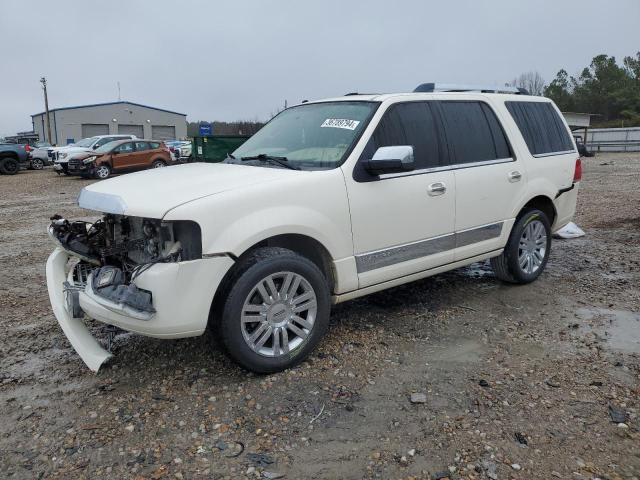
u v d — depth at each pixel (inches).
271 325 140.6
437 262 177.6
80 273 156.4
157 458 110.4
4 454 112.3
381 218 158.9
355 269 155.8
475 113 192.9
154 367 149.6
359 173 154.6
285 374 143.6
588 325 174.6
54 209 484.7
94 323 181.2
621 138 1569.9
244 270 134.0
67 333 146.9
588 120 1445.6
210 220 127.5
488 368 146.4
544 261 219.5
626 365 146.2
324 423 121.6
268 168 155.9
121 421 123.5
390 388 136.3
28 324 184.4
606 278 224.8
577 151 233.5
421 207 168.4
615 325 174.1
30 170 1143.0
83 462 109.4
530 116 215.0
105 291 132.7
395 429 119.0
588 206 422.6
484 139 192.4
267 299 138.6
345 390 135.6
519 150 202.5
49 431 120.1
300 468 106.8
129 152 868.6
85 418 125.0
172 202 127.6
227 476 104.8
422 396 131.2
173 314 126.7
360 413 125.3
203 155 665.0
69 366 151.8
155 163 894.4
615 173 738.8
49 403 131.7
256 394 133.9
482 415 123.6
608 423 119.6
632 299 198.4
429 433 117.2
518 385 136.7
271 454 111.1
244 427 120.4
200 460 109.6
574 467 105.4
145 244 137.3
